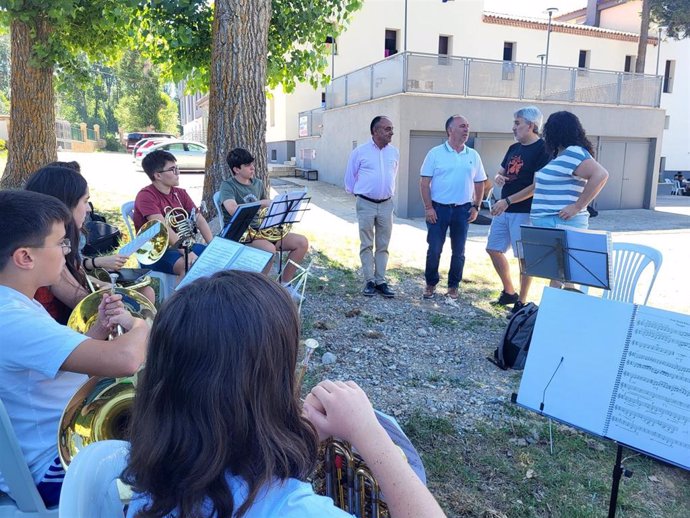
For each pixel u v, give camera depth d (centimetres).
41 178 236
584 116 1459
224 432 83
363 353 424
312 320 487
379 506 113
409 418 327
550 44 2275
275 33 711
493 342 460
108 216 980
